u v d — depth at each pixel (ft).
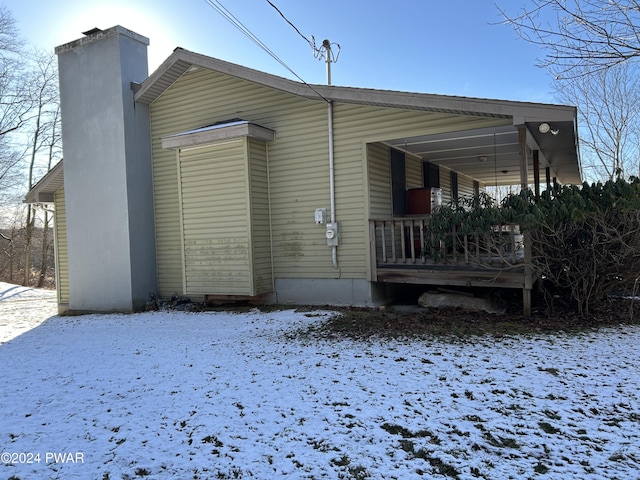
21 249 88.22
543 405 11.19
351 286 24.97
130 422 11.05
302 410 11.30
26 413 11.93
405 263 23.40
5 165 75.66
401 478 8.32
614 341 16.39
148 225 30.32
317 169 25.61
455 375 13.39
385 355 15.66
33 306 40.40
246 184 25.29
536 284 23.67
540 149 28.45
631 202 17.69
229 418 10.99
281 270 26.81
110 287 29.71
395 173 28.76
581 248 19.40
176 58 27.63
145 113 30.55
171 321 24.32
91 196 30.35
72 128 31.09
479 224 19.89
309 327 20.56
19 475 8.90
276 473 8.59
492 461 8.80
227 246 26.00
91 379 14.49
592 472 8.30
